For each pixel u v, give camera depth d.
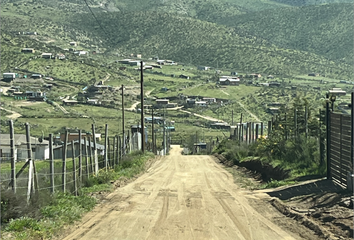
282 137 27.45
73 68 168.50
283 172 21.98
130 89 148.62
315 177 19.11
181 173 27.23
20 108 107.06
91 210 13.40
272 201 14.93
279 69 179.12
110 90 142.75
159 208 13.76
